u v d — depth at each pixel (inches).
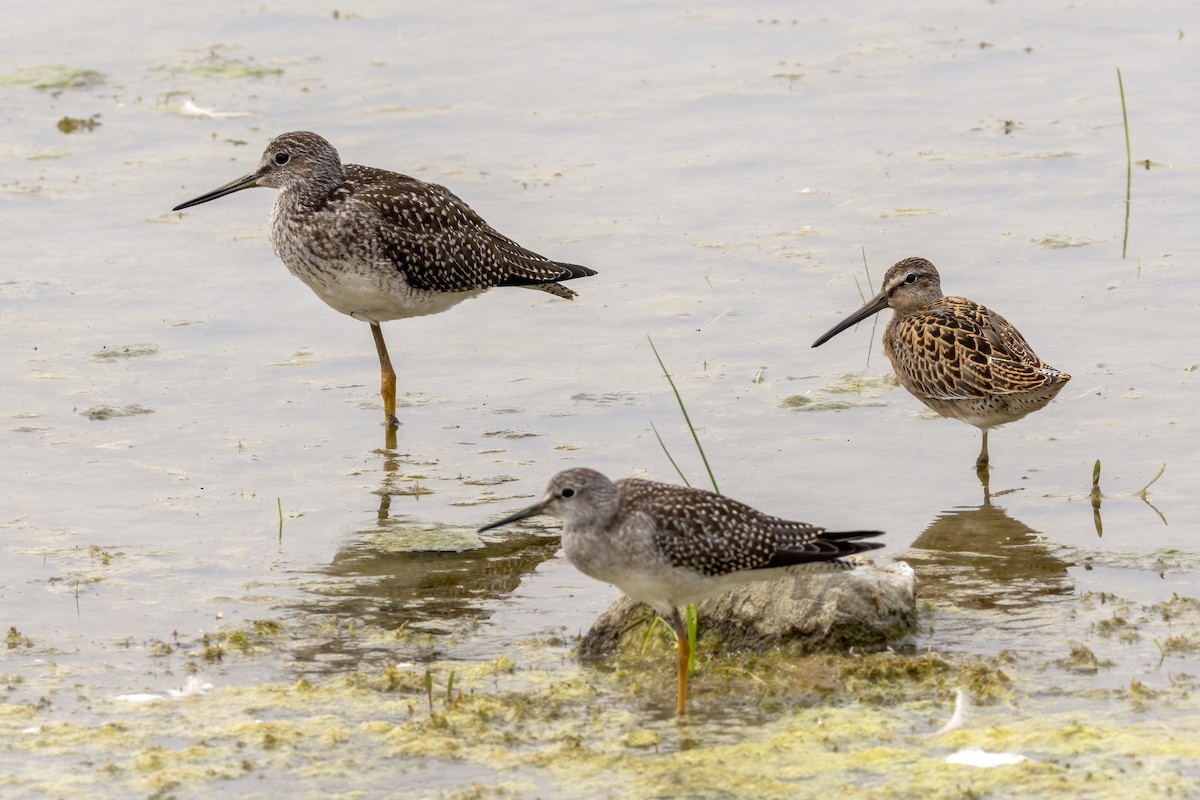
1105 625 444.8
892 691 413.1
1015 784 360.8
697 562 398.3
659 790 365.4
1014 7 1085.8
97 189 854.5
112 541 520.7
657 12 1109.1
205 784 373.1
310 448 598.2
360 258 619.8
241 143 909.2
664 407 621.9
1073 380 621.3
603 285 735.7
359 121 934.4
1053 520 520.1
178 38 1090.1
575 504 401.1
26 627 462.3
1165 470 552.1
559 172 855.7
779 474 560.1
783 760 378.3
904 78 967.0
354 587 490.9
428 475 573.6
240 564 506.0
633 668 434.9
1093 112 900.6
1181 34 1005.8
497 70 1011.9
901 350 593.3
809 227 781.9
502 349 690.8
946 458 574.9
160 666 439.5
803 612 437.4
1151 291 689.6
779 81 973.2
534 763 380.5
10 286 740.0
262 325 714.2
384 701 416.5
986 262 727.7
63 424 613.9
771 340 679.1
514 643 454.3
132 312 719.1
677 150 881.5
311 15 1129.4
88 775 378.0
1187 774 361.7
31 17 1136.8
